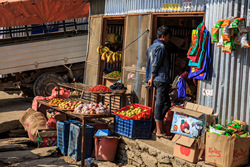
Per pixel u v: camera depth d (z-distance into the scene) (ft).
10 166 20.43
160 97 20.02
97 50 28.63
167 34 20.30
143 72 23.44
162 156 18.47
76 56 36.83
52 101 26.63
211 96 18.12
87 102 27.91
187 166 16.85
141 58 23.79
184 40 28.96
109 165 20.68
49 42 35.04
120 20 33.27
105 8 29.09
